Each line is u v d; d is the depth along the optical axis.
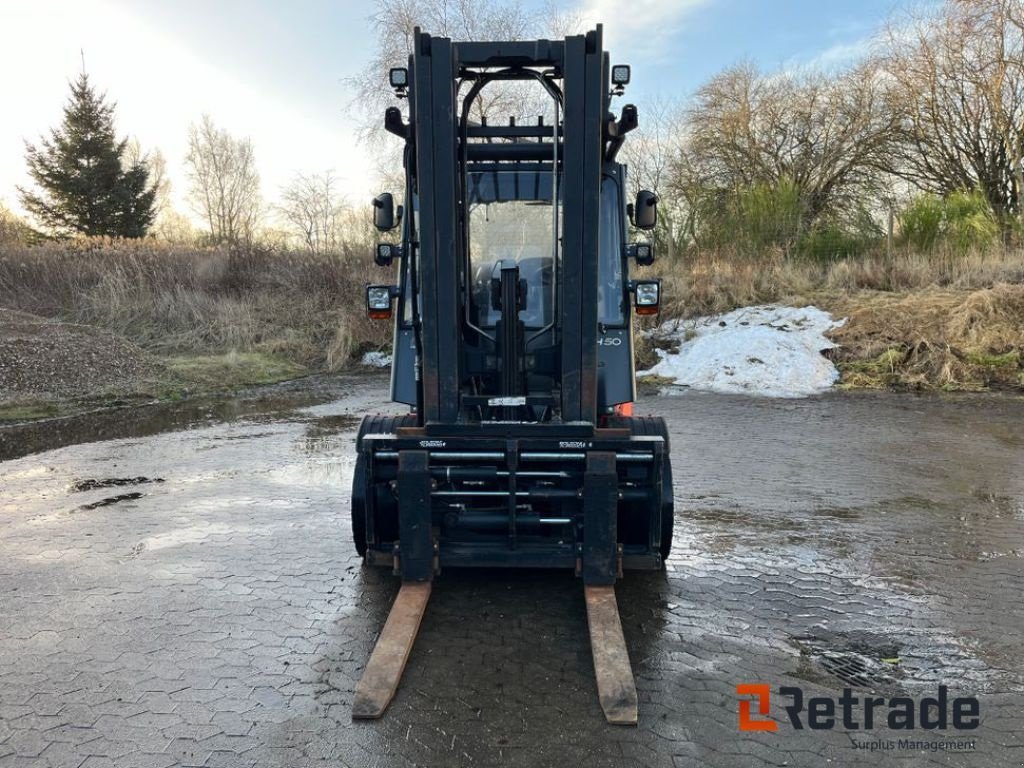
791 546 5.42
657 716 3.27
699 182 24.28
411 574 4.29
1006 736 3.16
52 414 10.99
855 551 5.32
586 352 4.19
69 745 3.08
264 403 12.20
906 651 3.89
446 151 4.05
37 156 35.06
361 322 17.59
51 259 18.88
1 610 4.38
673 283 17.06
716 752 3.03
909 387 12.28
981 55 21.53
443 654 3.80
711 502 6.52
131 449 8.76
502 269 4.33
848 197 23.66
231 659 3.79
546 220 4.97
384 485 4.73
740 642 3.97
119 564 5.09
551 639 3.96
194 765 2.95
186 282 18.83
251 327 17.22
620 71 4.35
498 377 4.53
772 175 24.19
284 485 7.13
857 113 23.61
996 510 6.24
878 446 8.60
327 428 10.07
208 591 4.63
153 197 37.72
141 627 4.15
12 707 3.37
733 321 15.25
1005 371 12.27
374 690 3.36
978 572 4.93
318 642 3.97
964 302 13.77
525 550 4.34
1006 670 3.70
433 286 4.17
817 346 13.70
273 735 3.14
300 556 5.23
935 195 19.94
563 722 3.21
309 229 38.19
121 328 16.80
